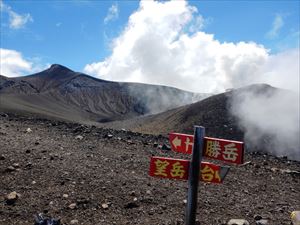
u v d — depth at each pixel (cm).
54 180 1344
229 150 712
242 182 1538
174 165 742
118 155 1714
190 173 731
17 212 1133
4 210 1138
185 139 757
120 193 1289
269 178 1633
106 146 1862
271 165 1902
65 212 1152
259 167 1794
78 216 1136
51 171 1414
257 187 1495
